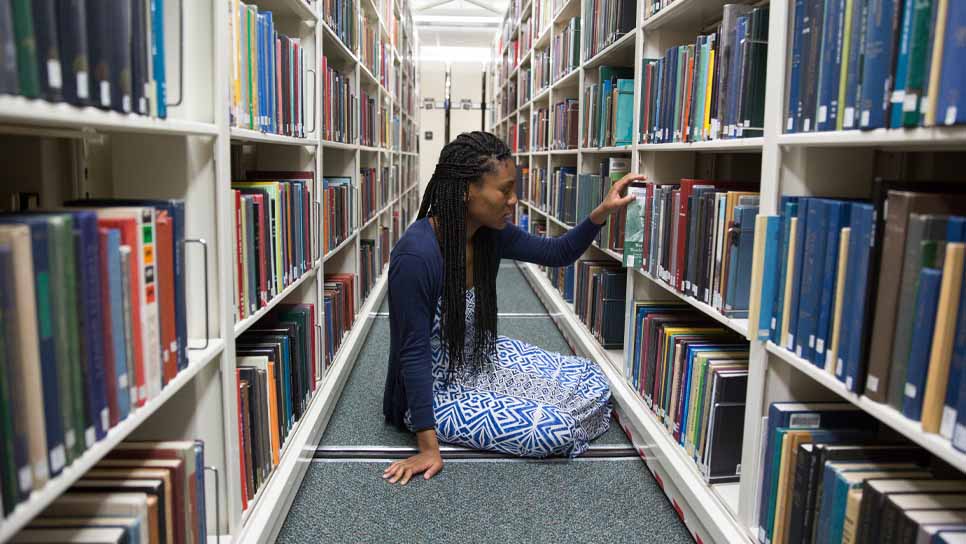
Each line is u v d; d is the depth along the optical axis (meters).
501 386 2.06
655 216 1.91
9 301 0.60
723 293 1.44
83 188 1.24
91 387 0.74
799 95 1.11
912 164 1.21
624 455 1.95
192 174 1.16
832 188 1.20
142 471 0.96
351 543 1.47
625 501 1.68
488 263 1.94
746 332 1.29
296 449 1.70
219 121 1.16
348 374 2.61
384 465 1.86
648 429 1.84
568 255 2.05
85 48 0.71
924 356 0.80
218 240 1.18
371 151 3.92
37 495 0.64
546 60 4.39
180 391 1.21
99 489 0.90
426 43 9.23
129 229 0.83
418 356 1.73
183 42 1.07
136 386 0.86
